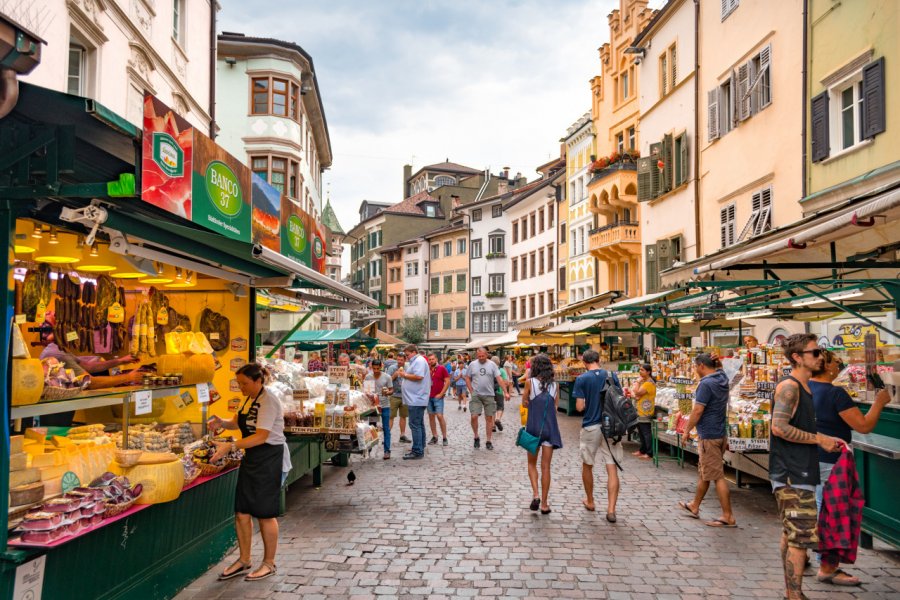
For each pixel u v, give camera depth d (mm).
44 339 5730
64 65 10836
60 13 10703
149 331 6977
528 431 7848
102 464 4715
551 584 5371
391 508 8023
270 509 5594
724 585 5348
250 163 29203
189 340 6453
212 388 6953
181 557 5305
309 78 31156
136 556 4648
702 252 21781
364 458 11930
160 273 6789
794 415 4879
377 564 5891
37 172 3762
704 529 7047
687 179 22750
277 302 11273
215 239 5383
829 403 5395
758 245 7180
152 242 5055
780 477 4902
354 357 33250
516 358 41031
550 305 49688
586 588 5281
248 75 29281
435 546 6434
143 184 3822
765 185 17828
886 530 5965
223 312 7898
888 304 9492
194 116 19828
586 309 22750
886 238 6508
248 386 5738
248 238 5754
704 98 21688
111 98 13281
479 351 13219
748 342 12250
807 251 7352
